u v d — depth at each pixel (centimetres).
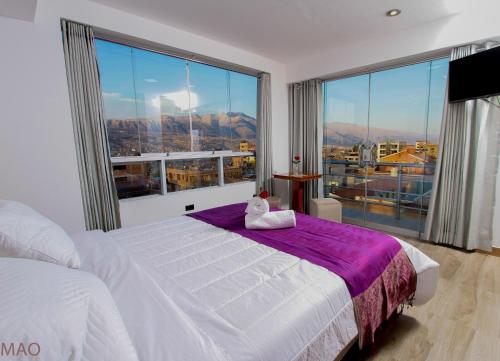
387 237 169
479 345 153
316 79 399
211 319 90
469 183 277
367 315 126
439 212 296
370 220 390
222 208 247
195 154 339
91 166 239
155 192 311
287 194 454
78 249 138
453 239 291
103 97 258
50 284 66
